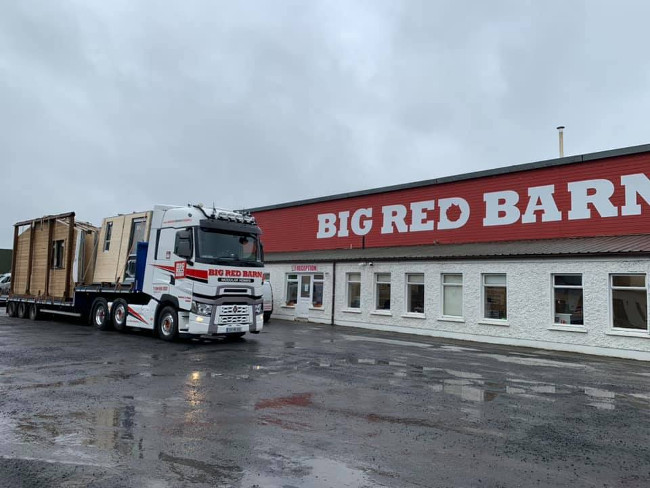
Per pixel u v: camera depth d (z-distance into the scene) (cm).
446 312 2048
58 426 606
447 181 2428
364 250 2659
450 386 933
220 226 1448
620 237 1827
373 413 712
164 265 1494
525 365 1263
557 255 1703
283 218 3250
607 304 1598
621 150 1884
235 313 1452
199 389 831
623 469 517
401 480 470
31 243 2188
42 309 2134
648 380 1099
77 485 437
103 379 892
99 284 1769
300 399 784
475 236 2312
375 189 2730
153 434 584
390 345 1609
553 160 2066
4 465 479
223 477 464
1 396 752
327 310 2500
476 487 459
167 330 1471
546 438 619
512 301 1827
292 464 502
